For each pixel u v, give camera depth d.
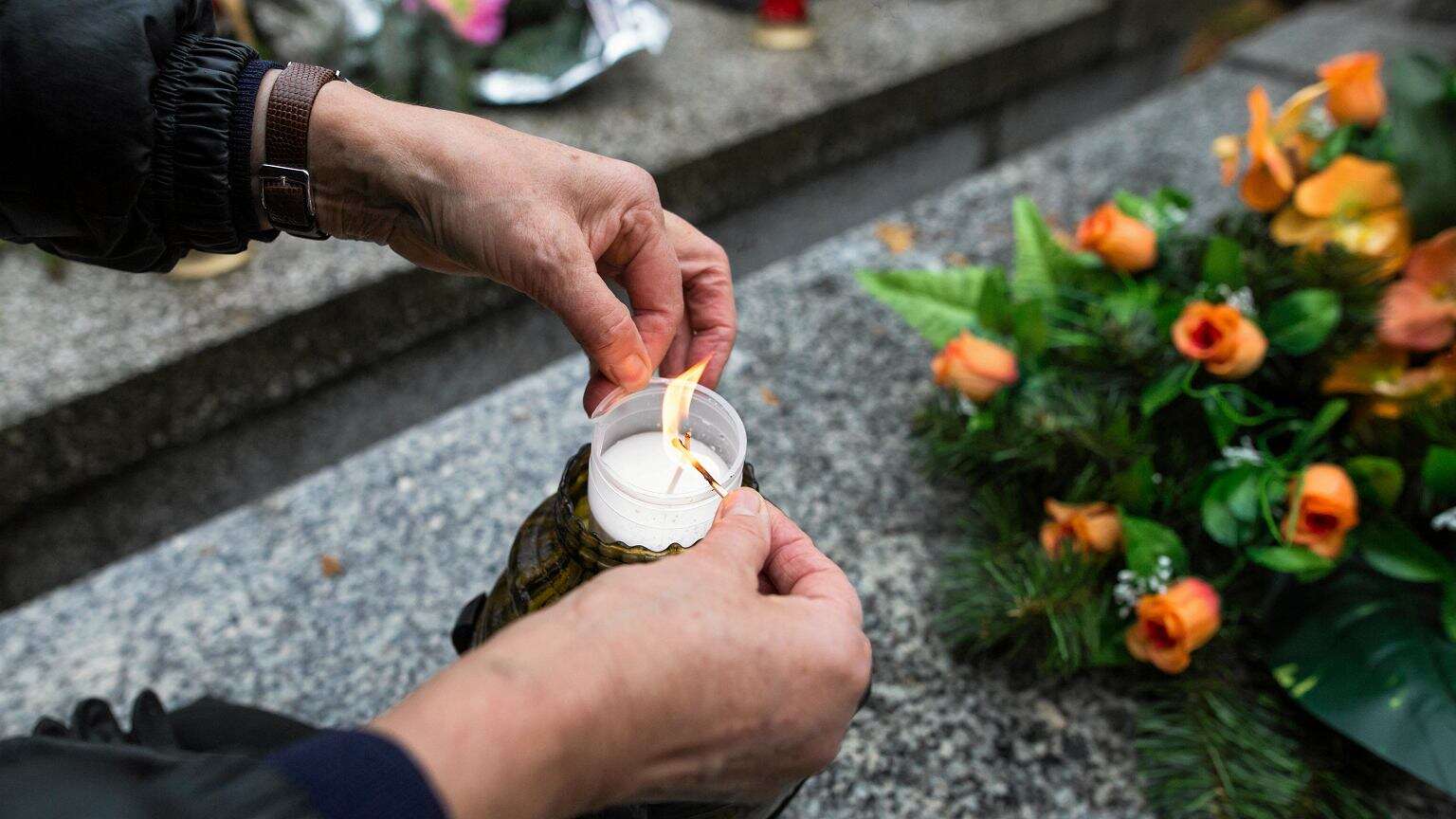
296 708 0.61
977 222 1.03
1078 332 0.71
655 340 0.51
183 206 0.48
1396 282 0.66
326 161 0.48
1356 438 0.65
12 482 0.83
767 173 1.28
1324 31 1.54
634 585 0.38
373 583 0.68
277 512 0.72
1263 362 0.66
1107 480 0.66
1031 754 0.60
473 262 0.49
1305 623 0.61
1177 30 1.82
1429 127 0.66
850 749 0.60
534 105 1.24
